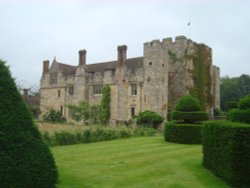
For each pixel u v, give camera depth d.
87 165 12.90
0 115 8.23
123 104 47.75
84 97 51.91
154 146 19.02
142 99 46.09
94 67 54.09
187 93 48.16
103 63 53.84
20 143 8.27
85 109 47.69
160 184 10.30
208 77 51.78
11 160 7.92
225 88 86.69
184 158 14.66
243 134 10.02
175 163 13.38
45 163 8.52
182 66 48.94
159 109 44.75
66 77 55.19
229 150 10.13
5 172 7.74
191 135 20.58
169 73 49.78
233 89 86.12
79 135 23.08
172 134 21.23
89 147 18.73
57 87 56.41
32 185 8.10
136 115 46.22
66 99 54.75
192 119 21.94
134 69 47.34
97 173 11.52
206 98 50.97
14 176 7.84
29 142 8.45
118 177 11.02
